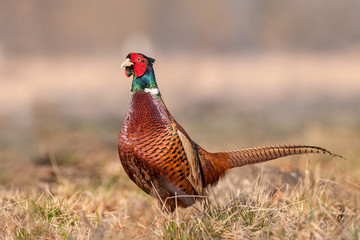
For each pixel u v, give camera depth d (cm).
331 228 1201
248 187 1559
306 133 3212
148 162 1246
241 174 1602
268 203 1382
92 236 1270
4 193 1583
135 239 1225
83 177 2120
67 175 2142
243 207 1333
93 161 2525
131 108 1266
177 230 1225
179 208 1471
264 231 1204
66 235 1277
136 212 1462
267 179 1608
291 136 3269
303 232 1171
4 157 2548
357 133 3117
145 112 1248
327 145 2675
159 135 1240
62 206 1442
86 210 1473
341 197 1538
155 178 1270
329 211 1348
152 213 1391
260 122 4103
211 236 1209
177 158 1252
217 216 1305
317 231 1157
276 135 3397
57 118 4244
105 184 1944
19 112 4472
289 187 1598
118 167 2320
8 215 1327
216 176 1405
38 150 2670
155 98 1265
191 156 1295
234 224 1245
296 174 1694
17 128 3509
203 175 1372
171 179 1266
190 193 1314
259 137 3359
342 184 1664
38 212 1393
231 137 3419
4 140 3052
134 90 1274
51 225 1323
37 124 3703
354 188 1623
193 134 3569
